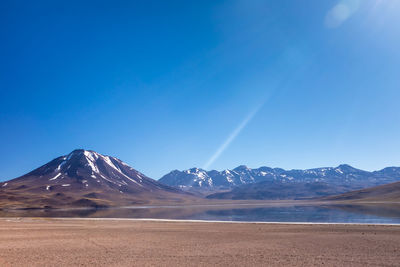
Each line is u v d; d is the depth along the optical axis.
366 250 26.97
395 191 190.00
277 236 36.53
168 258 24.38
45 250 28.14
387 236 35.03
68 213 127.94
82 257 24.91
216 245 30.62
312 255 25.17
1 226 49.19
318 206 139.38
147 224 54.50
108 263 22.72
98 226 50.50
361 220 64.38
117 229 45.53
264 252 26.66
